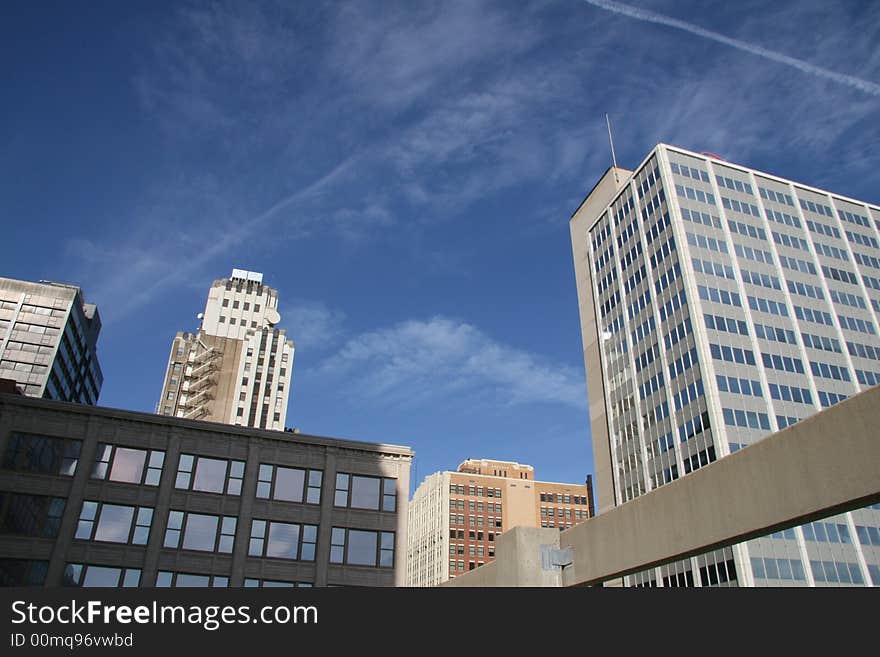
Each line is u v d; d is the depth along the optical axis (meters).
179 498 47.66
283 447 51.56
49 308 107.00
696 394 80.94
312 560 48.31
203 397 129.38
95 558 44.28
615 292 104.88
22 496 44.69
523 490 160.62
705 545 12.12
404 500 52.00
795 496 10.45
